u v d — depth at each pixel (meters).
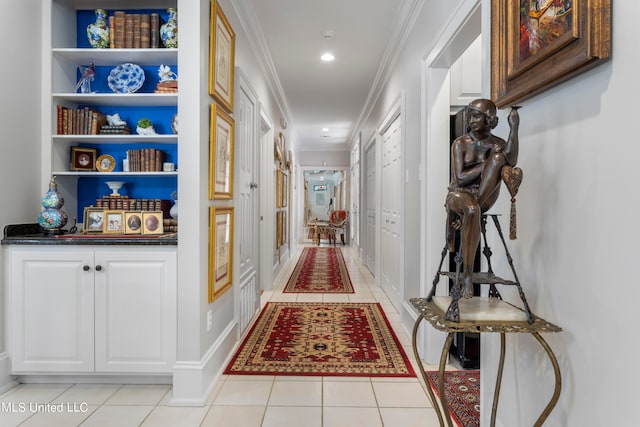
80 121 2.41
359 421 1.84
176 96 2.34
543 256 1.27
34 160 2.31
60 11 2.44
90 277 2.09
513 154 1.17
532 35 1.25
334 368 2.45
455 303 1.16
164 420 1.83
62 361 2.11
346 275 5.75
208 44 2.16
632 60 0.90
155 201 2.46
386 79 4.29
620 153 0.94
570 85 1.14
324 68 4.31
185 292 2.04
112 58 2.45
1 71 2.07
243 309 3.10
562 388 1.16
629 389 0.91
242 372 2.39
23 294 2.10
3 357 2.08
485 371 1.66
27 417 1.84
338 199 13.72
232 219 2.63
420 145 2.75
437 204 2.55
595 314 1.03
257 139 3.70
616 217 0.95
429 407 1.98
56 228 2.25
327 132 7.98
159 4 2.49
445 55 2.31
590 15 0.98
